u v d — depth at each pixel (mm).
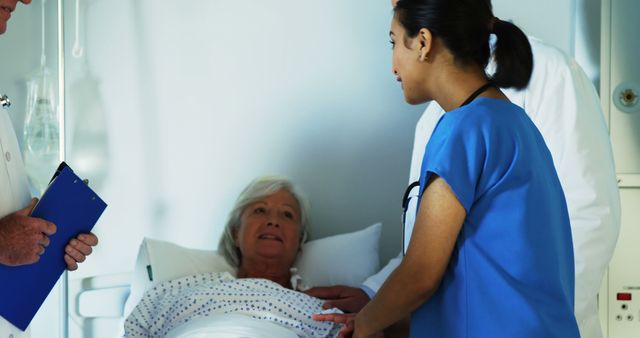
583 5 2791
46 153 2688
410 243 1486
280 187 2631
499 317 1466
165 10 2877
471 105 1503
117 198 2871
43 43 2787
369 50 2918
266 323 2156
